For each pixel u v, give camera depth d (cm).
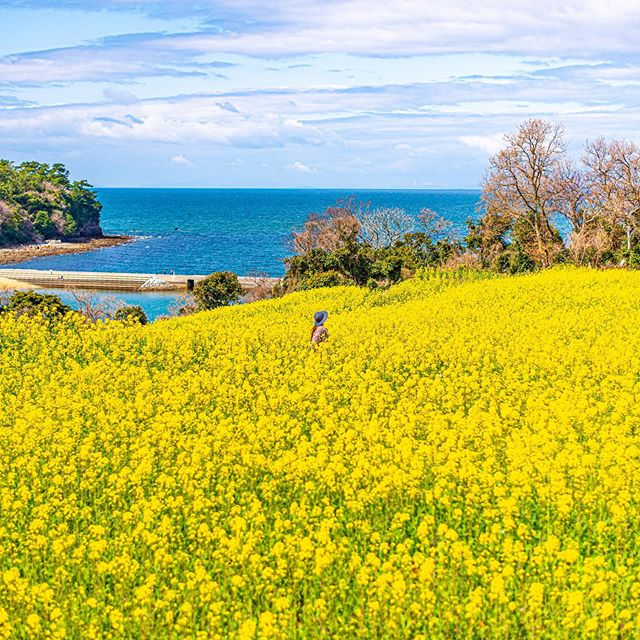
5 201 15562
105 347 2380
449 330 2461
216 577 1010
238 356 2148
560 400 1564
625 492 1072
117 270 11538
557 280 3706
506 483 1168
